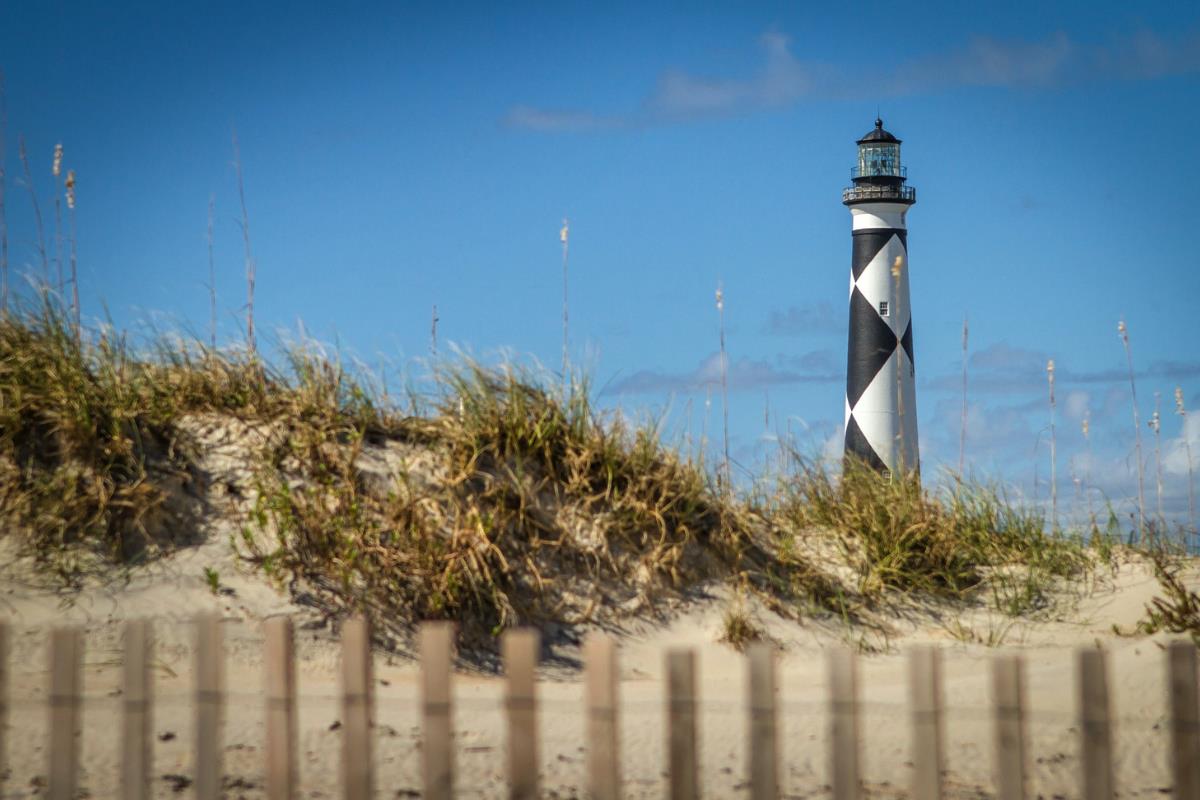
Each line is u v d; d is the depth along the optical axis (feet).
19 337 52.85
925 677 24.21
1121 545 65.26
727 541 57.67
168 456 51.34
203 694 25.72
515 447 55.52
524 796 23.59
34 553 46.62
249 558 48.08
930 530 62.69
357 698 24.75
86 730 34.53
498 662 48.06
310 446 52.80
